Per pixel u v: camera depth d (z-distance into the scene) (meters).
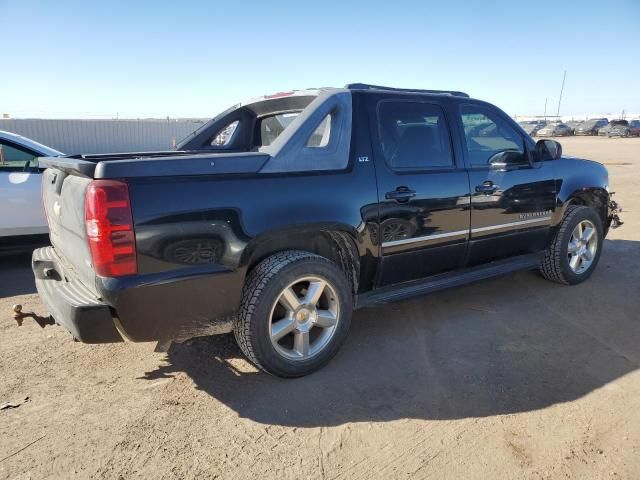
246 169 3.03
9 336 3.96
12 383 3.25
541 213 4.69
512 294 4.94
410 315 4.41
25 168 5.96
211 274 2.90
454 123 4.12
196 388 3.21
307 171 3.27
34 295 4.97
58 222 3.28
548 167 4.75
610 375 3.37
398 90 3.96
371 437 2.72
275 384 3.26
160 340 2.94
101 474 2.43
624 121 53.09
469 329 4.12
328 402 3.05
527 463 2.51
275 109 4.54
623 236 7.54
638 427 2.79
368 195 3.49
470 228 4.13
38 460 2.52
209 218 2.86
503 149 4.46
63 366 3.48
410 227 3.74
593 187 5.12
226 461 2.52
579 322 4.26
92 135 26.58
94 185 2.60
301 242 3.47
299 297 3.35
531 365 3.51
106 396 3.11
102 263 2.62
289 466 2.49
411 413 2.94
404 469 2.47
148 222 2.68
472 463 2.51
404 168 3.74
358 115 3.56
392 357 3.63
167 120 29.16
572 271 5.10
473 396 3.12
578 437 2.70
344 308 3.42
